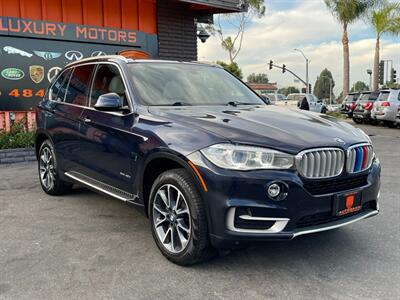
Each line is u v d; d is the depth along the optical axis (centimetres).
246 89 544
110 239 437
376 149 1137
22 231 460
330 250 405
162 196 382
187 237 361
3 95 979
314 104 2777
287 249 407
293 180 331
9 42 976
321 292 324
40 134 608
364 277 348
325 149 349
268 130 361
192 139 357
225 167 332
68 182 570
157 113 410
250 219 329
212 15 1323
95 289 330
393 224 480
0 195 611
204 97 477
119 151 432
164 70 494
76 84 550
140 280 345
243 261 380
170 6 1230
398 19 3041
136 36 1163
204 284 338
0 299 314
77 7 1075
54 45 1037
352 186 373
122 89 457
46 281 343
